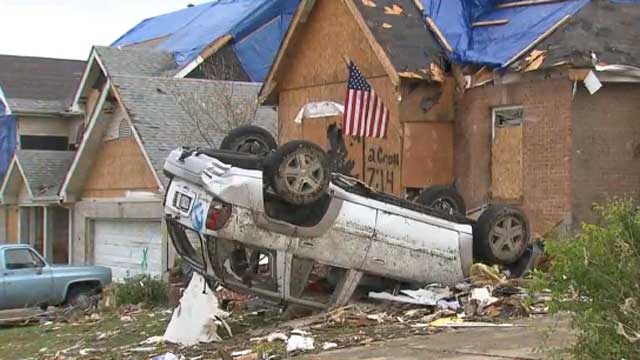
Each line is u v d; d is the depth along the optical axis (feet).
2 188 107.24
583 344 20.27
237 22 105.50
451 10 62.95
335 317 38.42
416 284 42.22
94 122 90.53
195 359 33.94
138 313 56.29
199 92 87.04
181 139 81.05
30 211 110.52
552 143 53.52
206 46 102.58
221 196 36.81
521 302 37.50
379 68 62.28
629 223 19.83
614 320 19.45
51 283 67.72
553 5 59.41
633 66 53.26
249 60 106.01
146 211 84.28
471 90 58.65
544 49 54.54
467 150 58.95
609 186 53.52
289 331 37.45
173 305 55.11
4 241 114.93
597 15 56.70
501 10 62.95
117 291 63.05
